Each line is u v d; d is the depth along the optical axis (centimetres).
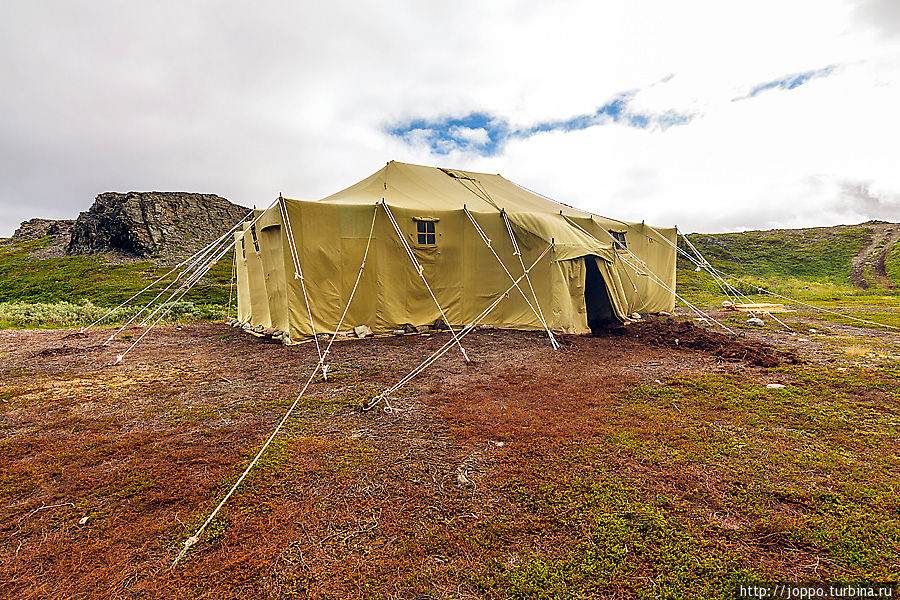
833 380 612
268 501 325
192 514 310
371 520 301
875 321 1305
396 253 1031
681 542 271
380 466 379
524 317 1088
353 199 1075
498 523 295
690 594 231
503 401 549
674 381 624
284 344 932
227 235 1095
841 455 385
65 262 5247
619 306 1061
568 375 667
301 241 927
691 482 343
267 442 429
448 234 1092
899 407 505
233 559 262
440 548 270
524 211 1211
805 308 1762
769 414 486
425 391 596
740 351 786
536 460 386
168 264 4891
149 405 555
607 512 304
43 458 404
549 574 246
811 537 273
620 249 1260
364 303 1002
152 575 251
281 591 237
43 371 741
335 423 483
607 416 491
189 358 845
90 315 1723
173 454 408
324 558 263
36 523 302
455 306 1106
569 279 1029
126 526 297
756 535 278
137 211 5900
